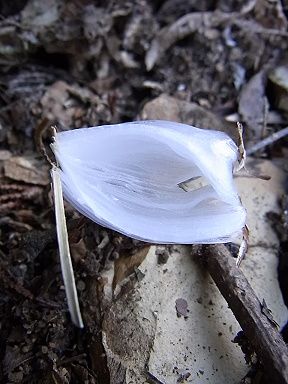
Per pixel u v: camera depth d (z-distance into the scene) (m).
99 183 0.09
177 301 0.10
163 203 0.09
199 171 0.09
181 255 0.10
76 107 0.13
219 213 0.09
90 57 0.14
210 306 0.10
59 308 0.10
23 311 0.10
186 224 0.09
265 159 0.13
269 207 0.11
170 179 0.10
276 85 0.13
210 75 0.14
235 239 0.11
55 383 0.09
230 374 0.09
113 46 0.14
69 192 0.09
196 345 0.09
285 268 0.11
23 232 0.11
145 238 0.09
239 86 0.13
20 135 0.13
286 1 0.14
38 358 0.10
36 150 0.13
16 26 0.14
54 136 0.09
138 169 0.09
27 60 0.14
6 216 0.11
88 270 0.10
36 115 0.13
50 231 0.11
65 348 0.10
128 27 0.14
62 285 0.10
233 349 0.09
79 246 0.10
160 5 0.15
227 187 0.09
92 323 0.10
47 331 0.10
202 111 0.13
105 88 0.14
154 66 0.14
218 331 0.10
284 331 0.10
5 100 0.13
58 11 0.14
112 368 0.09
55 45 0.14
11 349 0.10
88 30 0.14
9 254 0.11
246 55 0.14
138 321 0.09
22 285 0.10
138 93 0.14
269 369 0.08
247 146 0.13
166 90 0.14
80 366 0.09
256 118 0.13
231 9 0.14
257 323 0.09
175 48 0.14
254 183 0.12
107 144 0.09
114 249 0.10
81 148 0.09
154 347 0.09
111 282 0.10
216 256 0.09
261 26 0.14
